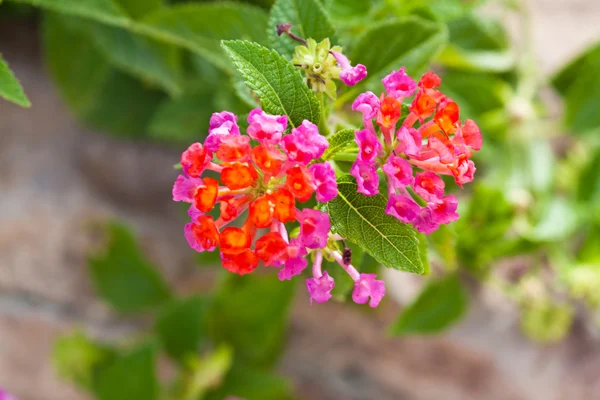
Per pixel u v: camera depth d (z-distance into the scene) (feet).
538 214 1.64
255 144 1.12
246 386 1.71
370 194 0.98
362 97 0.99
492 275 1.75
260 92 1.01
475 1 1.37
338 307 1.82
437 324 1.49
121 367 1.62
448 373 1.80
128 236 1.73
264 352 1.80
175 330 1.67
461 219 1.55
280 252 0.97
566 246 1.73
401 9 1.35
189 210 1.01
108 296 1.76
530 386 1.74
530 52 1.70
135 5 1.35
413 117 1.01
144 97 1.81
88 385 1.70
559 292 1.73
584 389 1.74
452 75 1.69
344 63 1.04
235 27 1.28
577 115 1.66
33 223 1.78
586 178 1.67
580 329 1.75
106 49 1.52
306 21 1.11
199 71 1.67
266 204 0.97
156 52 1.52
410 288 1.73
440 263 1.52
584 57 1.64
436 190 0.99
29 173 1.80
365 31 1.19
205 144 0.98
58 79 1.67
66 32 1.61
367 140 0.98
